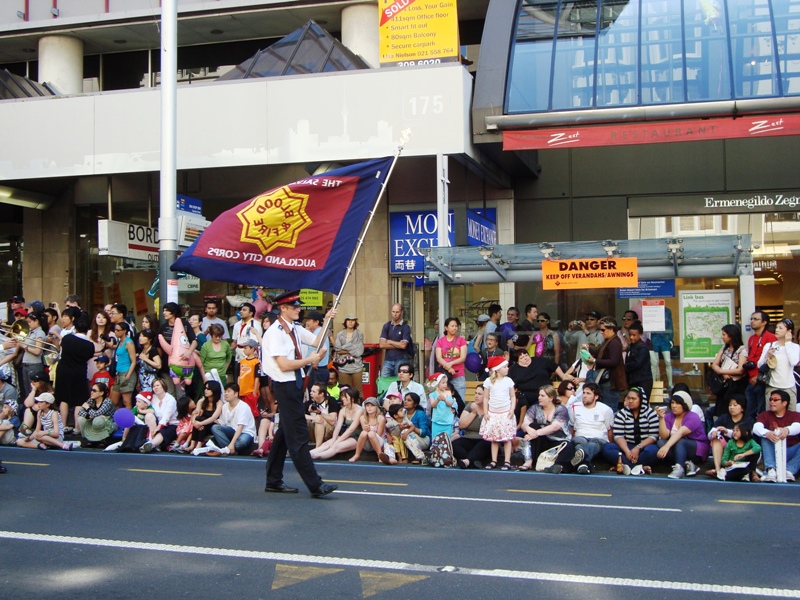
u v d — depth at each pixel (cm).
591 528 777
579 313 1753
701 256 1415
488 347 1413
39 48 2138
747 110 1576
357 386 1598
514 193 1922
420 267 1898
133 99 1745
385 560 657
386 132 1628
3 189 1989
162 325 1473
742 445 1109
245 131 1684
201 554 674
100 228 1706
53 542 715
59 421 1372
